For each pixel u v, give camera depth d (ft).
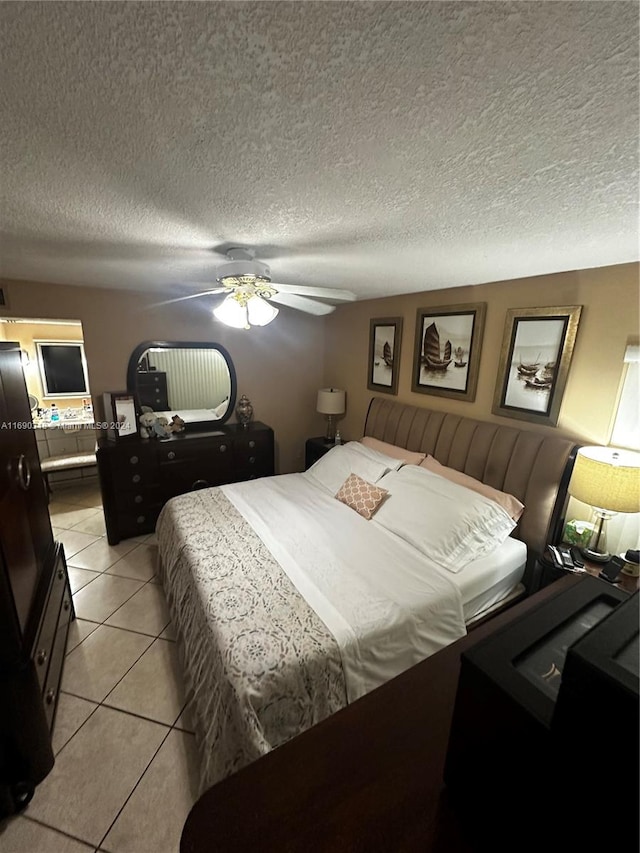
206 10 1.60
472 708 2.08
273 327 12.96
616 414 6.36
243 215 4.25
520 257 5.92
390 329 10.82
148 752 5.05
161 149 2.82
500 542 6.84
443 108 2.28
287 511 8.01
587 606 2.58
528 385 7.53
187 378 11.69
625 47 1.74
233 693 4.08
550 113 2.31
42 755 4.64
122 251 5.97
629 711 1.43
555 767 1.70
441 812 2.17
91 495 13.51
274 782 2.33
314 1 1.55
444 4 1.56
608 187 3.36
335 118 2.42
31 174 3.22
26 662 4.38
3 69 1.93
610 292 6.26
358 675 4.65
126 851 4.07
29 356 13.15
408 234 4.90
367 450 9.78
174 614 6.84
